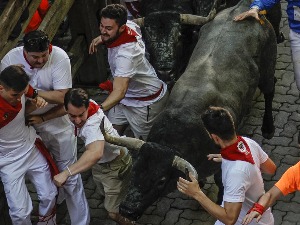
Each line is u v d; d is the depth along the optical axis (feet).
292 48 25.48
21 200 20.65
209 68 22.35
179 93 21.53
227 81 22.25
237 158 17.17
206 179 23.94
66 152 21.89
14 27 22.75
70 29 29.55
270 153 26.50
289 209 24.04
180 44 25.55
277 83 30.17
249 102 23.59
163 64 24.62
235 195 17.10
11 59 19.98
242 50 23.15
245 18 24.08
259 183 17.76
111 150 21.02
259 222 18.45
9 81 18.33
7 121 19.44
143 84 22.99
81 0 28.58
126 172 21.79
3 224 22.52
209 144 20.81
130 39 21.72
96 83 31.12
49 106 20.66
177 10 27.09
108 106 21.11
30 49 19.15
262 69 24.77
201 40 24.13
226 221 17.33
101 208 24.86
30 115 20.40
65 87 20.24
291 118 28.22
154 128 20.81
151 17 25.45
